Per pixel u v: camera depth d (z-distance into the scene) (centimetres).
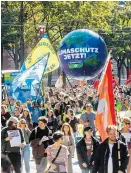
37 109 4466
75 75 5719
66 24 11431
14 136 2739
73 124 3703
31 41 11888
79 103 5556
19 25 10888
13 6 11131
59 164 2473
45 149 2798
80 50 5566
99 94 2798
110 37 13925
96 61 5594
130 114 3684
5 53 14700
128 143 2858
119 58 15400
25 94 5219
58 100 5847
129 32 14100
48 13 11300
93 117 3612
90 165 2650
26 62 5450
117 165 2364
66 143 2927
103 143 2384
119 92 8275
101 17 11688
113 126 2383
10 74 7362
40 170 2841
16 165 2745
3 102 5031
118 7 13975
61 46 5672
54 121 4019
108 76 2795
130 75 8931
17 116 3934
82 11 11406
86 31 5591
